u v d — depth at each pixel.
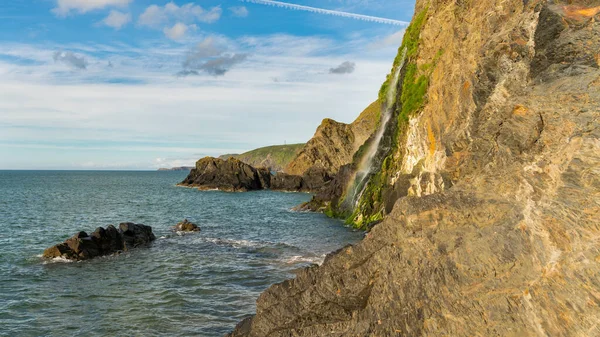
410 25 47.75
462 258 8.09
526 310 6.59
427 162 29.67
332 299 10.66
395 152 40.06
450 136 18.17
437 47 34.97
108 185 134.25
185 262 25.75
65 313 17.30
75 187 120.69
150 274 23.09
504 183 8.79
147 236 32.62
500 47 14.53
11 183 143.25
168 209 61.47
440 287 8.17
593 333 5.48
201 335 15.21
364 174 48.28
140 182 161.00
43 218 49.03
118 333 15.37
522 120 9.42
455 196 9.61
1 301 18.66
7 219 47.19
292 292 11.96
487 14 19.38
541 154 8.25
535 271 6.83
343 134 118.44
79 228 42.00
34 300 18.81
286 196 91.19
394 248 10.10
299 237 35.34
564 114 8.15
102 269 24.22
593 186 6.60
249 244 31.77
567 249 6.38
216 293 19.81
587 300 5.74
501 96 12.51
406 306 8.68
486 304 7.16
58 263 25.47
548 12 10.30
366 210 41.25
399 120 39.38
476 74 16.12
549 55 9.84
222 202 74.50
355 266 10.90
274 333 11.08
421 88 35.09
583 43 9.12
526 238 7.28
